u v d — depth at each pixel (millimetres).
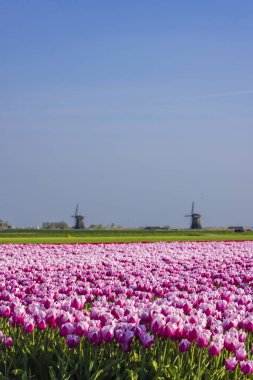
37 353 8977
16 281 16688
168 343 9156
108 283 16969
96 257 27609
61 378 7984
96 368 8391
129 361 8648
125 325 8938
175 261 25922
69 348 9023
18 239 50250
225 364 8477
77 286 15281
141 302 12266
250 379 8477
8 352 9078
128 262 25078
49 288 15047
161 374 8031
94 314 9984
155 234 78625
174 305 11695
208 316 10508
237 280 18719
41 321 9562
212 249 35469
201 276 20000
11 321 9914
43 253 30359
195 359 8961
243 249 35750
